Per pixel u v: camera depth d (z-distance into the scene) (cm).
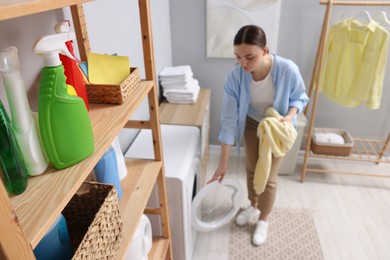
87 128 66
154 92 105
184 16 239
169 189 141
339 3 195
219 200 215
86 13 115
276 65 153
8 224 43
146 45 96
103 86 85
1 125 54
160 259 131
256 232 191
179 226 150
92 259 67
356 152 270
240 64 151
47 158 66
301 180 244
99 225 69
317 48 235
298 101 167
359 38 203
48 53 59
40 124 61
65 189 59
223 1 225
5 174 56
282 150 159
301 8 224
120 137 155
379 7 216
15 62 56
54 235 73
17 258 46
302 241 191
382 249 186
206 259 181
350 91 219
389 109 249
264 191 178
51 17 91
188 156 154
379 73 208
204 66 255
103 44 132
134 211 99
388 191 235
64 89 61
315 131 256
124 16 153
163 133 176
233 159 274
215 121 275
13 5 40
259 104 169
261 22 228
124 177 114
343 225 203
